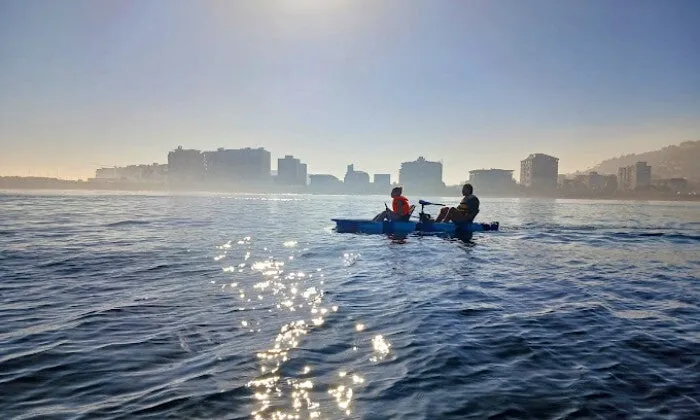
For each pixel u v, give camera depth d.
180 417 2.97
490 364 3.98
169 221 23.64
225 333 4.80
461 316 5.55
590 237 16.70
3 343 4.41
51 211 32.25
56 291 6.77
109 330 4.85
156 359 4.02
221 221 24.44
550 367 3.91
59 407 3.09
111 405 3.13
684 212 52.81
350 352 4.27
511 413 3.06
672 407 3.14
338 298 6.48
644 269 9.53
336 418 2.99
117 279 7.77
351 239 14.88
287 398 3.28
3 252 11.01
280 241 14.25
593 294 6.93
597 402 3.22
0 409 3.05
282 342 4.53
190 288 7.07
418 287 7.32
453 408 3.13
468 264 9.84
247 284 7.43
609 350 4.35
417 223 16.66
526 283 7.77
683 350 4.35
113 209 36.62
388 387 3.49
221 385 3.48
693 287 7.56
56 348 4.28
